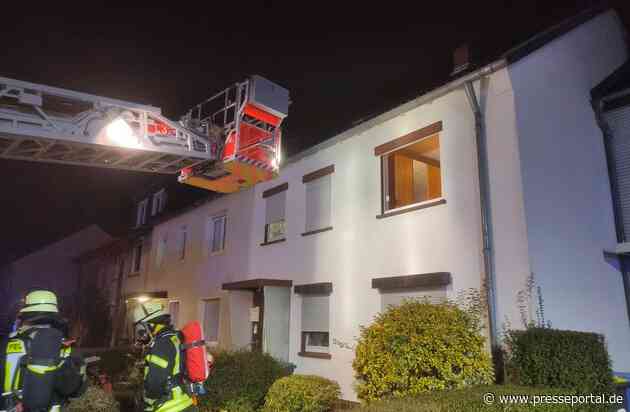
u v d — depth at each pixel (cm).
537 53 848
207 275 1555
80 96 739
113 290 2383
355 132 1080
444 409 519
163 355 446
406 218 934
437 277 836
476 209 816
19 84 690
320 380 937
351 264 1034
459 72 904
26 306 410
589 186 877
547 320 714
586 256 821
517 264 739
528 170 768
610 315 835
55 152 767
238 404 911
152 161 847
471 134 847
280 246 1263
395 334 689
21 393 370
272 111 877
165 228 1934
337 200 1107
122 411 779
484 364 670
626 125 928
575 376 614
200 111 910
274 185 1339
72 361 414
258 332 1158
